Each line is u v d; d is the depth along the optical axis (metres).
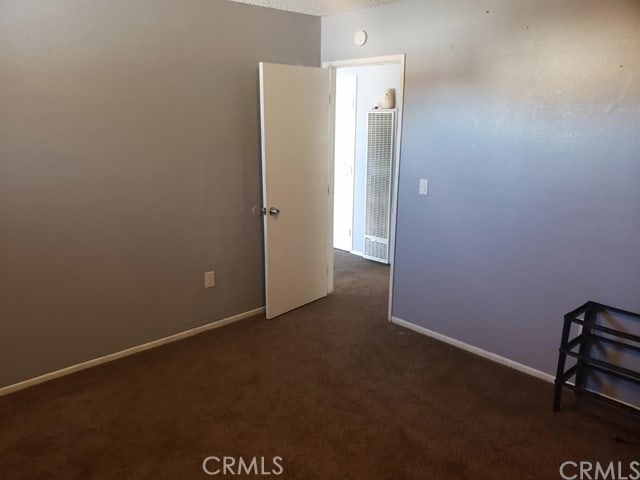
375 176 4.96
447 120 2.97
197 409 2.45
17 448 2.14
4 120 2.32
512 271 2.81
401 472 2.01
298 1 3.17
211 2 3.01
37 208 2.50
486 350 3.04
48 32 2.38
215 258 3.38
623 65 2.21
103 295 2.84
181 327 3.27
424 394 2.61
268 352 3.09
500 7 2.61
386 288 4.34
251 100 3.36
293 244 3.68
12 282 2.49
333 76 3.79
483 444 2.20
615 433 2.28
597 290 2.47
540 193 2.60
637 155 2.23
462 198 2.98
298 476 1.98
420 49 3.04
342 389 2.65
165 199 3.02
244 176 3.43
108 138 2.69
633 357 2.41
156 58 2.81
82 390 2.61
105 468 2.02
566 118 2.43
